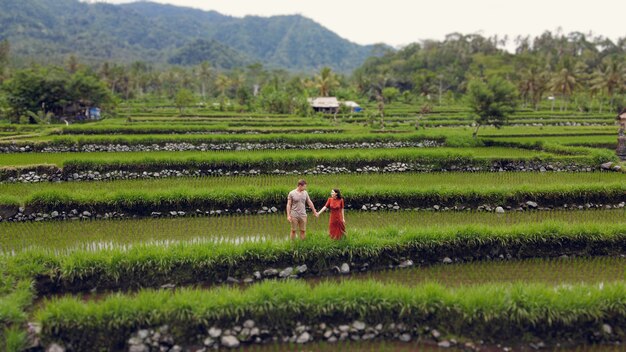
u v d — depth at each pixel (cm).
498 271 1647
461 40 18800
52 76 7175
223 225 2097
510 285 1378
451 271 1647
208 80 15262
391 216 2278
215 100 12800
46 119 6588
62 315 1175
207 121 6450
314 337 1236
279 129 5244
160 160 3044
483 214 2342
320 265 1605
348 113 9106
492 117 5003
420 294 1272
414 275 1611
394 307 1256
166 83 14638
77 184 2789
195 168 3100
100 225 2080
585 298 1261
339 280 1569
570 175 3256
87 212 2173
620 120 5688
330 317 1258
